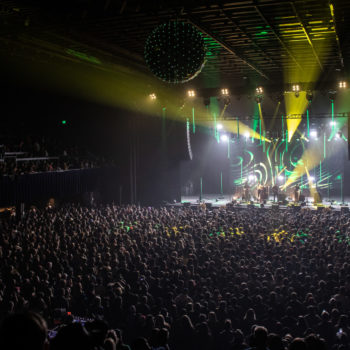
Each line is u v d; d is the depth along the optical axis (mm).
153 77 26562
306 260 15797
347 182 41500
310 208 33406
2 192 23594
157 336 7477
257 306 11320
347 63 23359
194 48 8281
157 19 15641
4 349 1812
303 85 26672
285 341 8594
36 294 11359
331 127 38000
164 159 35875
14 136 32281
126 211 27359
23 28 17203
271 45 19797
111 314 11102
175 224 24094
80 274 14359
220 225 23109
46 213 26031
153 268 14570
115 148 36500
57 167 29109
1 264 14852
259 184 38469
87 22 16047
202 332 9445
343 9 14367
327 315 10141
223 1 13531
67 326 2459
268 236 20047
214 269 14727
